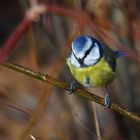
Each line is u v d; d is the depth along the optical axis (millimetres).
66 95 11477
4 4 17344
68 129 10922
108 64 8117
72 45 8039
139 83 11344
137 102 11359
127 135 11781
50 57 14953
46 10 8406
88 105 11453
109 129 11711
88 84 8281
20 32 8227
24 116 13984
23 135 7918
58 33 10547
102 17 10914
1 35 16750
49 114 12234
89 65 8016
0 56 7934
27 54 15461
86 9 9547
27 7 9578
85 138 11195
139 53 10031
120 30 9609
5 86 14570
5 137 13570
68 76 10398
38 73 6668
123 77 11211
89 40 8078
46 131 9898
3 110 14094
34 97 13750
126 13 9453
